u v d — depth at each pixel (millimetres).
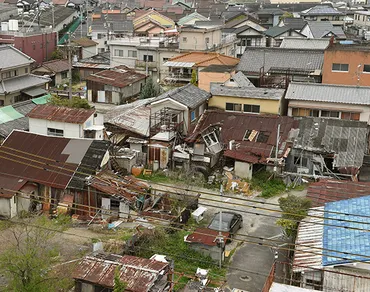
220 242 20547
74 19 85750
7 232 22469
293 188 29047
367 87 34969
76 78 57500
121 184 26062
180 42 53875
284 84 40000
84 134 30578
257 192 28594
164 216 24000
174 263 20453
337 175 29250
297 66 42781
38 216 23156
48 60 59594
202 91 35344
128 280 16672
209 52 50656
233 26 68625
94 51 67125
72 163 26562
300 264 17984
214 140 31500
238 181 29094
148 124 33406
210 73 42125
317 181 29219
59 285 17062
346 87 35281
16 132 28781
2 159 26984
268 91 35406
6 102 42031
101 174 26578
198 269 19781
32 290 15961
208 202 27094
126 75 50875
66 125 30391
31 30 57938
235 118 34094
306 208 22438
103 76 49625
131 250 21031
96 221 24328
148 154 31141
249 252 21859
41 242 18625
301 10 101812
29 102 39094
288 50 44562
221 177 29719
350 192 24266
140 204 25281
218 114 34688
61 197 25422
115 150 30938
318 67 42406
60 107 32094
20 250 17109
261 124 33281
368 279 16906
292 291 12875
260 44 60656
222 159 30984
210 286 18984
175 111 32281
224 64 48031
